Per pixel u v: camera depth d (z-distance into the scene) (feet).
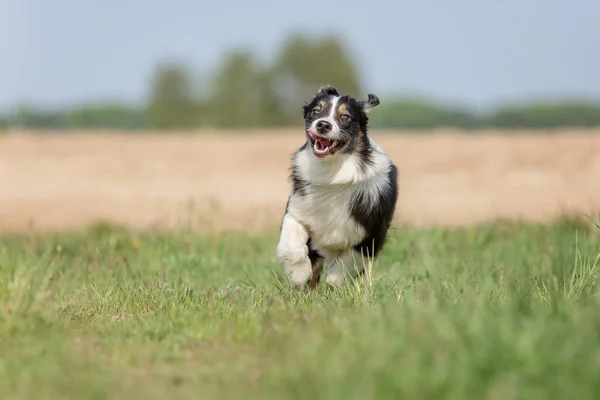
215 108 280.72
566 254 39.40
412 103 191.42
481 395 18.51
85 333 27.43
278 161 105.81
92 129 174.09
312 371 20.36
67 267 42.09
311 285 37.81
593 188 85.76
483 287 31.58
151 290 34.58
